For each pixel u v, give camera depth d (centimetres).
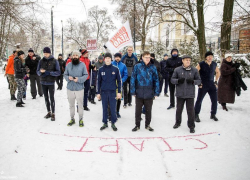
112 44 754
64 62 1127
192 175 294
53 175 293
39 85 873
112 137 440
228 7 1031
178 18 2375
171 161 336
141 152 369
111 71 479
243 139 421
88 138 432
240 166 316
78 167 315
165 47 1958
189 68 474
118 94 485
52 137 435
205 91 527
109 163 329
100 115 614
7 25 617
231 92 623
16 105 698
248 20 749
